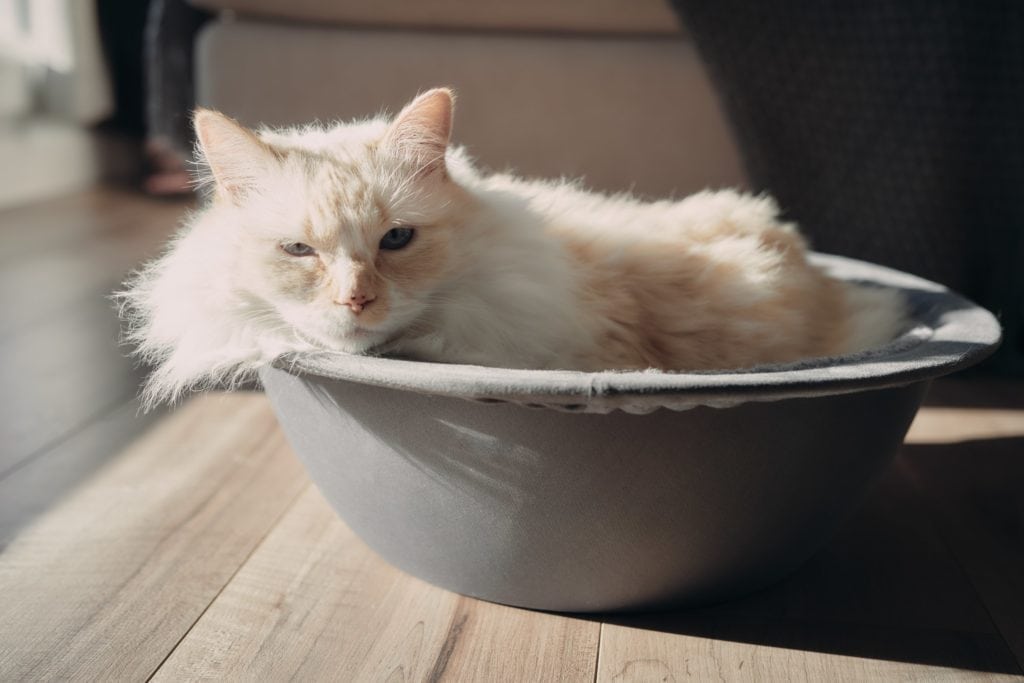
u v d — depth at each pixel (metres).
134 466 1.50
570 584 1.09
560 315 1.18
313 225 1.08
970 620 1.13
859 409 1.06
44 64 3.51
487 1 2.06
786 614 1.14
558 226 1.30
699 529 1.05
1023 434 1.68
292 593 1.16
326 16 2.13
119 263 2.64
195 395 1.81
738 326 1.32
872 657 1.05
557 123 2.16
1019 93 1.86
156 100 2.48
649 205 1.54
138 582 1.18
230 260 1.13
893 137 1.91
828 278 1.51
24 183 3.36
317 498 1.42
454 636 1.08
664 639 1.08
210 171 1.29
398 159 1.13
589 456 0.99
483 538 1.08
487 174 2.18
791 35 1.88
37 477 1.46
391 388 1.01
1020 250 1.94
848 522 1.36
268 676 1.00
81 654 1.04
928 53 1.86
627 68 2.12
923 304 1.45
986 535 1.33
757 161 1.96
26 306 2.28
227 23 2.21
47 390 1.80
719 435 0.99
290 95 2.17
